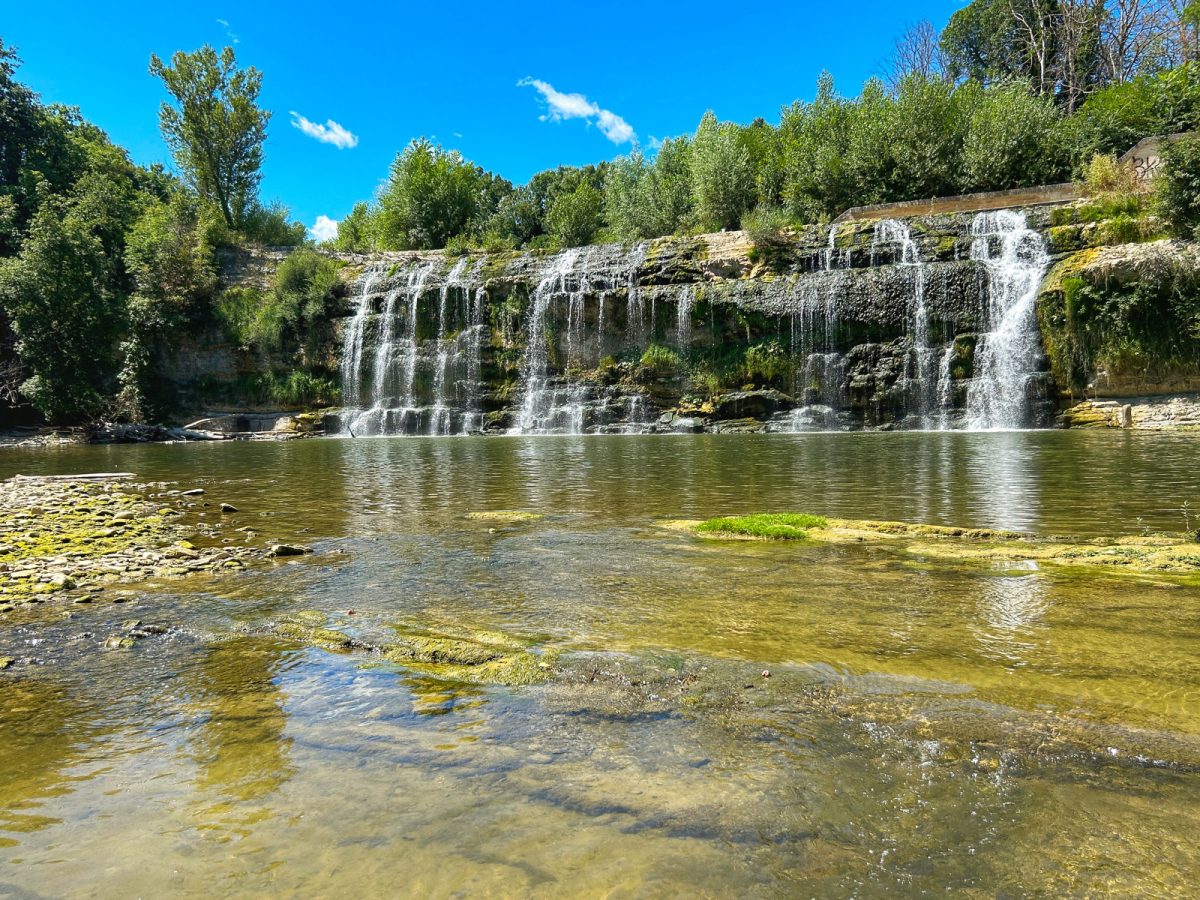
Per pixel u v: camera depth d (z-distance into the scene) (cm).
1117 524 648
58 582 531
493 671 331
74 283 3019
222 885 180
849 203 3819
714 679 311
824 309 2778
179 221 3872
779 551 585
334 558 615
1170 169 2262
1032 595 430
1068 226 2548
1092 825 196
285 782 233
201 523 830
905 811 206
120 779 239
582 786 225
